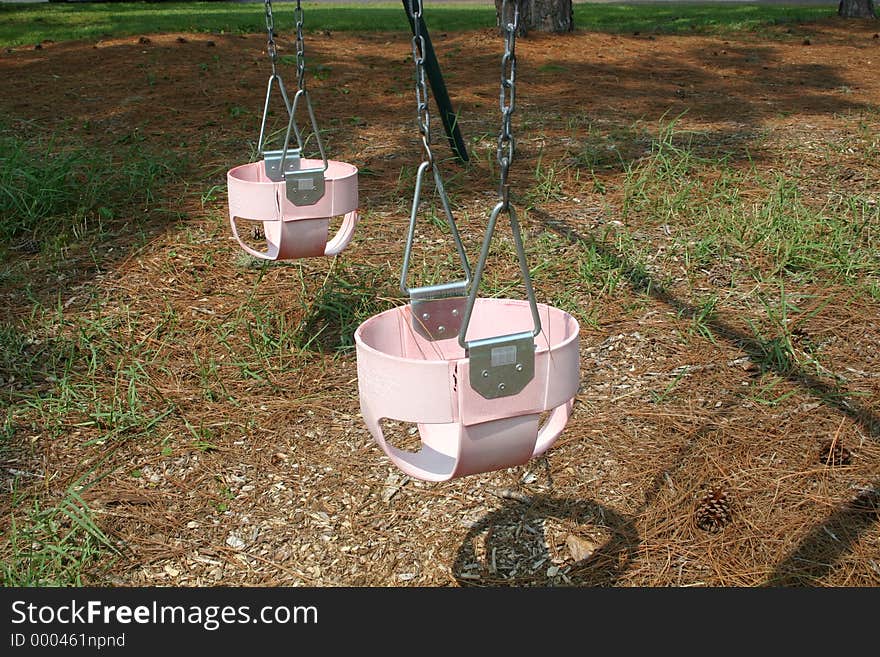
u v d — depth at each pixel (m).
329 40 14.09
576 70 11.51
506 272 5.14
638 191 6.20
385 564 3.11
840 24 17.17
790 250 5.12
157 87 9.87
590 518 3.28
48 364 4.25
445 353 2.58
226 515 3.34
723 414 3.81
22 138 7.96
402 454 2.41
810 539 3.12
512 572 3.06
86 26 16.56
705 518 3.21
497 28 14.30
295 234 3.69
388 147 7.64
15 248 5.57
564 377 2.24
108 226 5.86
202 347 4.47
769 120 8.45
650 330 4.48
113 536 3.21
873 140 7.47
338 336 4.57
